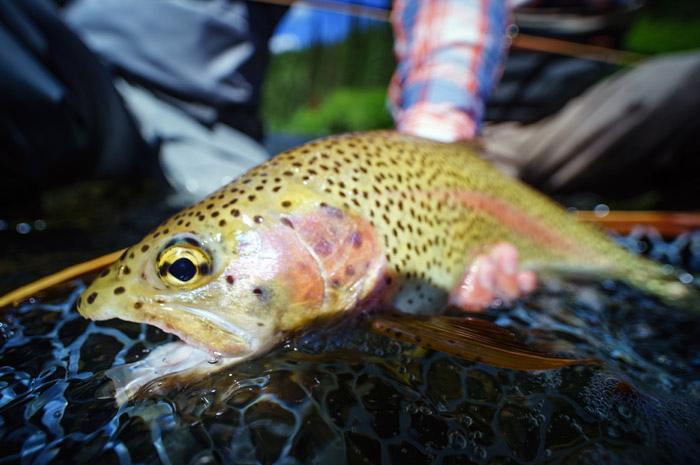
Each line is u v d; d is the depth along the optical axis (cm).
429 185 19
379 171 18
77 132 29
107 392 13
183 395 13
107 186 35
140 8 39
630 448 12
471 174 22
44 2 28
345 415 13
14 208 29
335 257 16
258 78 49
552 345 17
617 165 47
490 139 51
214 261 15
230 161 42
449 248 19
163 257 15
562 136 48
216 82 42
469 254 20
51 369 14
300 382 14
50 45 27
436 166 20
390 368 15
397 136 20
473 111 29
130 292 14
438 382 14
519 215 24
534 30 49
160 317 14
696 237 31
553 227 26
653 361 17
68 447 12
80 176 33
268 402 13
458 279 20
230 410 13
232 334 15
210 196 16
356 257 16
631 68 51
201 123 43
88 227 28
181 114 42
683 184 48
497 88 50
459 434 12
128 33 39
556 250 26
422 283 18
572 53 48
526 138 50
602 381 15
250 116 49
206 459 11
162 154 39
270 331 15
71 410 12
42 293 17
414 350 16
